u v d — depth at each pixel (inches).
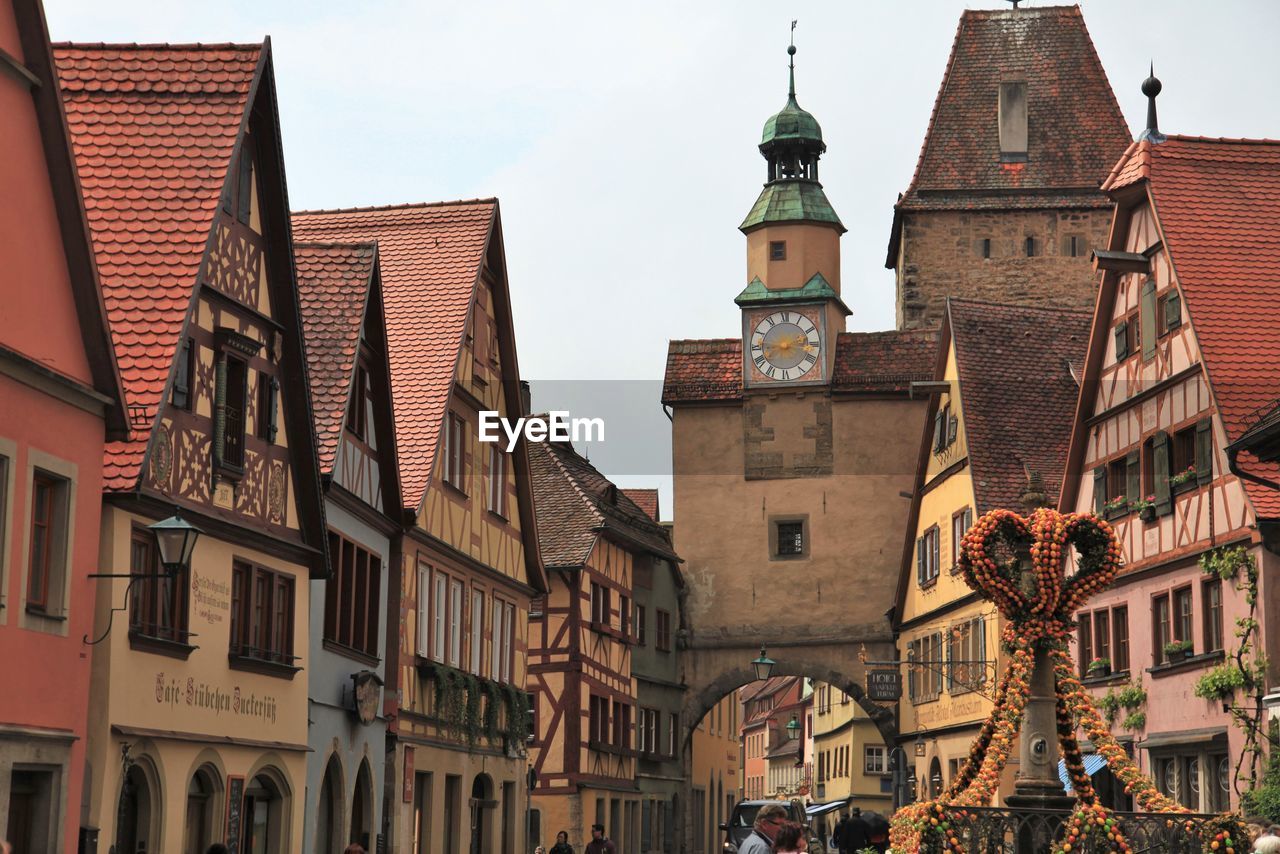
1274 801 970.7
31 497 660.7
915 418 1950.1
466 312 1233.4
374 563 1100.5
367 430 1087.0
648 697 1878.7
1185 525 1171.9
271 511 911.0
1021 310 1707.7
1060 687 713.0
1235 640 1083.9
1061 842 665.0
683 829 1972.2
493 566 1353.3
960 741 1552.7
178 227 808.3
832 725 2714.1
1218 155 1250.6
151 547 780.0
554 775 1648.6
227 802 844.6
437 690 1192.2
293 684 935.0
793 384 1961.1
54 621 677.3
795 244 1984.5
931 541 1708.9
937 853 668.7
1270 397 1115.9
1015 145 2130.9
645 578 1882.4
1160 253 1220.5
